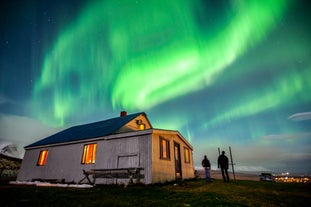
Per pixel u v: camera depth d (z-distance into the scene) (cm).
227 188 880
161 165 1186
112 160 1243
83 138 1439
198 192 746
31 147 1739
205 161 1281
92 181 1248
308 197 676
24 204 512
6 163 2495
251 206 508
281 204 546
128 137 1249
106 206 504
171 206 501
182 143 1614
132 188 902
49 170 1516
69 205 512
